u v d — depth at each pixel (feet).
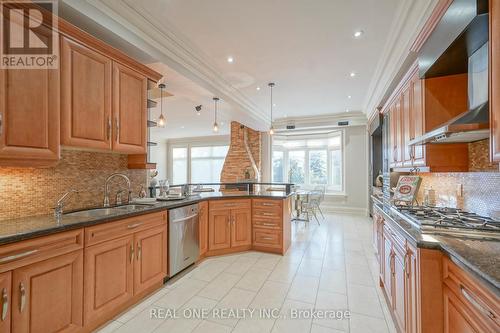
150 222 7.87
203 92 12.57
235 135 23.56
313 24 8.44
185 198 10.48
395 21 8.24
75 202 7.70
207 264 10.43
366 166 21.90
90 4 6.57
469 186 6.71
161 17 8.06
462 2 4.44
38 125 5.57
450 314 4.01
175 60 9.68
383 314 6.86
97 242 6.12
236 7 7.54
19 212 6.31
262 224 11.92
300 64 11.55
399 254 5.81
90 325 5.97
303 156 26.71
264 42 9.64
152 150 36.73
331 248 12.56
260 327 6.33
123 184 9.37
